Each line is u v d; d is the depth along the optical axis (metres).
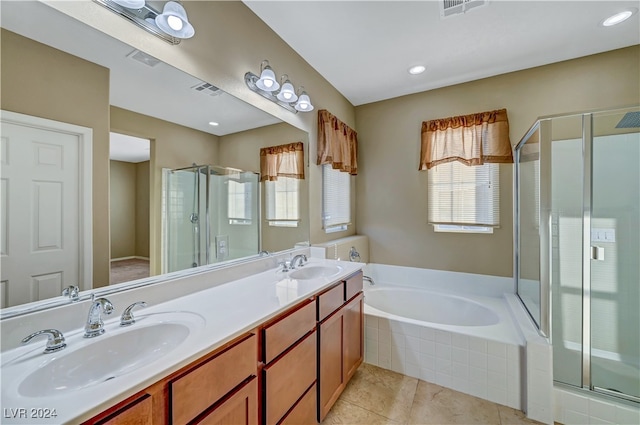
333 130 2.64
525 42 2.08
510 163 2.52
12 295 0.86
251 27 1.79
